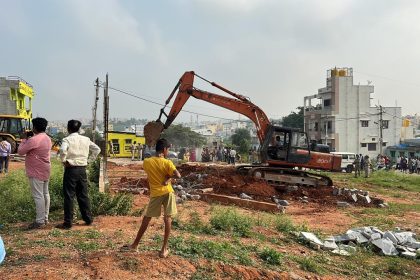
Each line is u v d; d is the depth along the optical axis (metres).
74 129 8.41
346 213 14.91
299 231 10.70
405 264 9.12
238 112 20.83
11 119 27.25
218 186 16.86
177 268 6.25
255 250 8.12
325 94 69.38
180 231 8.80
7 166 18.33
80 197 8.55
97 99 28.16
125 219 9.43
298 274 7.31
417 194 23.05
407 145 64.38
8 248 6.66
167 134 85.12
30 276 5.41
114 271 5.80
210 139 140.00
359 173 32.75
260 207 13.82
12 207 9.96
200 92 20.52
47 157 8.38
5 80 38.03
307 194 18.20
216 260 6.87
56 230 7.90
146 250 6.76
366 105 67.44
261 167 19.84
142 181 16.84
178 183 17.61
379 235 10.53
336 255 9.28
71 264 5.93
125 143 40.06
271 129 20.28
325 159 20.48
